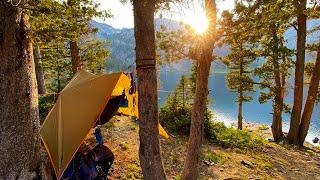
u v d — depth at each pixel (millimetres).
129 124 6719
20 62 2500
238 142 7004
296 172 6070
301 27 9414
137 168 4484
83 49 9578
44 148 3498
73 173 3545
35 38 4906
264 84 10602
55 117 3883
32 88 2627
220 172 5094
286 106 10242
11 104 2488
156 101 2936
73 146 3447
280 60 10562
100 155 3842
